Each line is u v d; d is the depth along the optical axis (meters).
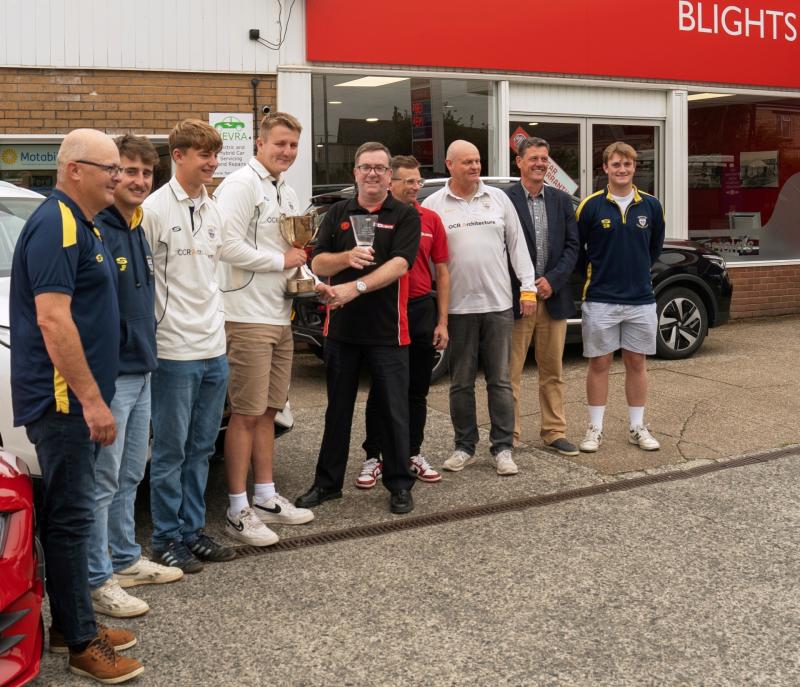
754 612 3.87
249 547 4.66
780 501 5.25
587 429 6.71
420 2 10.06
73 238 3.18
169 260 4.14
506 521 4.97
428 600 4.00
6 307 4.61
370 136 10.09
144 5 9.06
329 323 5.20
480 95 10.64
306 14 9.59
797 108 12.76
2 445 4.41
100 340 3.34
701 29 11.79
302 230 4.61
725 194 12.38
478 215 5.71
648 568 4.32
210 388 4.37
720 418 7.08
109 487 3.79
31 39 8.75
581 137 11.36
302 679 3.36
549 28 10.79
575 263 6.05
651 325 6.21
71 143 3.23
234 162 9.53
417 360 5.61
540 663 3.45
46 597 4.14
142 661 3.50
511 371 6.18
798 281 12.84
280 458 6.21
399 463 5.14
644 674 3.37
